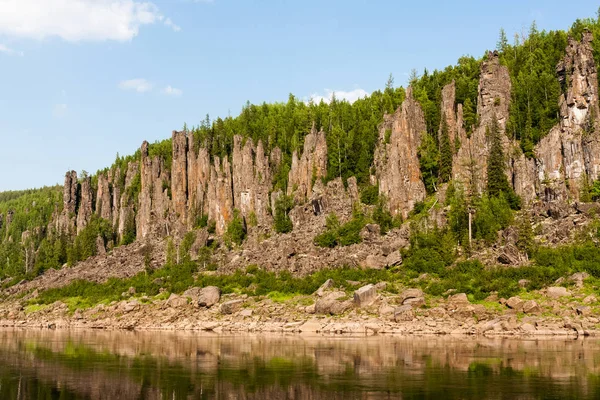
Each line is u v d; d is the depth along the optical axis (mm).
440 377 59562
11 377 63656
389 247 146875
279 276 149375
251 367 68312
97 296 168375
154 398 52500
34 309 173750
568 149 162500
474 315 108438
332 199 189625
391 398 50312
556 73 192375
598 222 136125
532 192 165500
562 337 94375
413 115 192125
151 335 115250
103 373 65500
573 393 51281
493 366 65750
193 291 146750
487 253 136500
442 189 175500
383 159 187625
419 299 115625
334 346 87000
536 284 114375
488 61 190750
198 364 71000
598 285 111000
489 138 178875
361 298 119375
